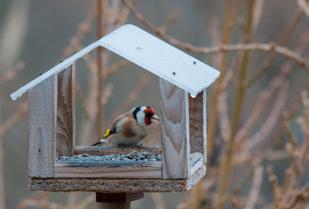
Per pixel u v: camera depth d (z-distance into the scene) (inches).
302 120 446.9
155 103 729.6
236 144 477.7
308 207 438.0
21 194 724.0
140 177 286.7
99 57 444.8
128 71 771.4
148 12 778.2
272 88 495.2
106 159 294.4
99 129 444.1
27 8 752.3
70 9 832.3
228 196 491.5
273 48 425.4
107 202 298.8
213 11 694.5
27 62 800.9
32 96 292.4
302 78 686.5
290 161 709.9
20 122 722.2
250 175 482.6
